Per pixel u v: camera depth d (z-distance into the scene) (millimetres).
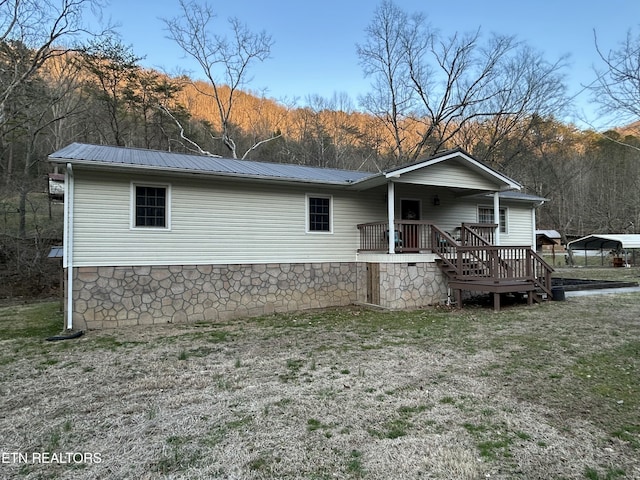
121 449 2873
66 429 3207
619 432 3014
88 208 7633
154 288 8180
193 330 7367
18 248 15344
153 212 8281
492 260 9109
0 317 9172
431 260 9867
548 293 9820
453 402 3654
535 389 3955
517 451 2752
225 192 8992
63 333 7051
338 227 10461
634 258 27078
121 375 4641
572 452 2730
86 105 22141
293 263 9766
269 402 3723
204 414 3473
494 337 6188
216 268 8820
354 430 3123
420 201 11812
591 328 6668
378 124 28609
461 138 25938
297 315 8891
